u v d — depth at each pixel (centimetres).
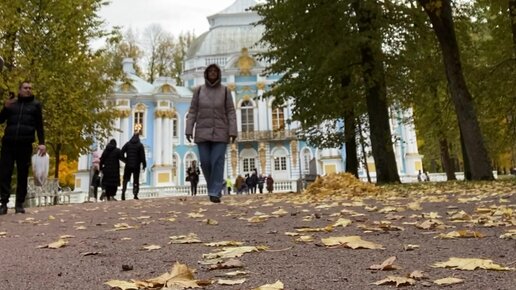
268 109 5744
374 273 286
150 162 5266
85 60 2227
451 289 242
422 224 495
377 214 662
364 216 638
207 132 1005
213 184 1030
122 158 1814
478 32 2184
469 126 1568
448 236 421
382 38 1939
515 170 4466
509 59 1905
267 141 5681
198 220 677
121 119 5228
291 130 5612
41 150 941
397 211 685
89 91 2319
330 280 271
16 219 820
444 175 4738
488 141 2198
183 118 5719
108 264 347
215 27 6412
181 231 546
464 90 1581
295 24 1895
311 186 1286
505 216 558
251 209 848
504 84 1952
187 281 264
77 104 2109
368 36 1806
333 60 1730
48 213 970
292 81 2014
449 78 1602
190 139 1012
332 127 2388
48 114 2025
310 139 2341
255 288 250
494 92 1978
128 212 909
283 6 1912
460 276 270
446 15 1598
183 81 6303
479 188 1167
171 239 476
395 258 307
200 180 5538
